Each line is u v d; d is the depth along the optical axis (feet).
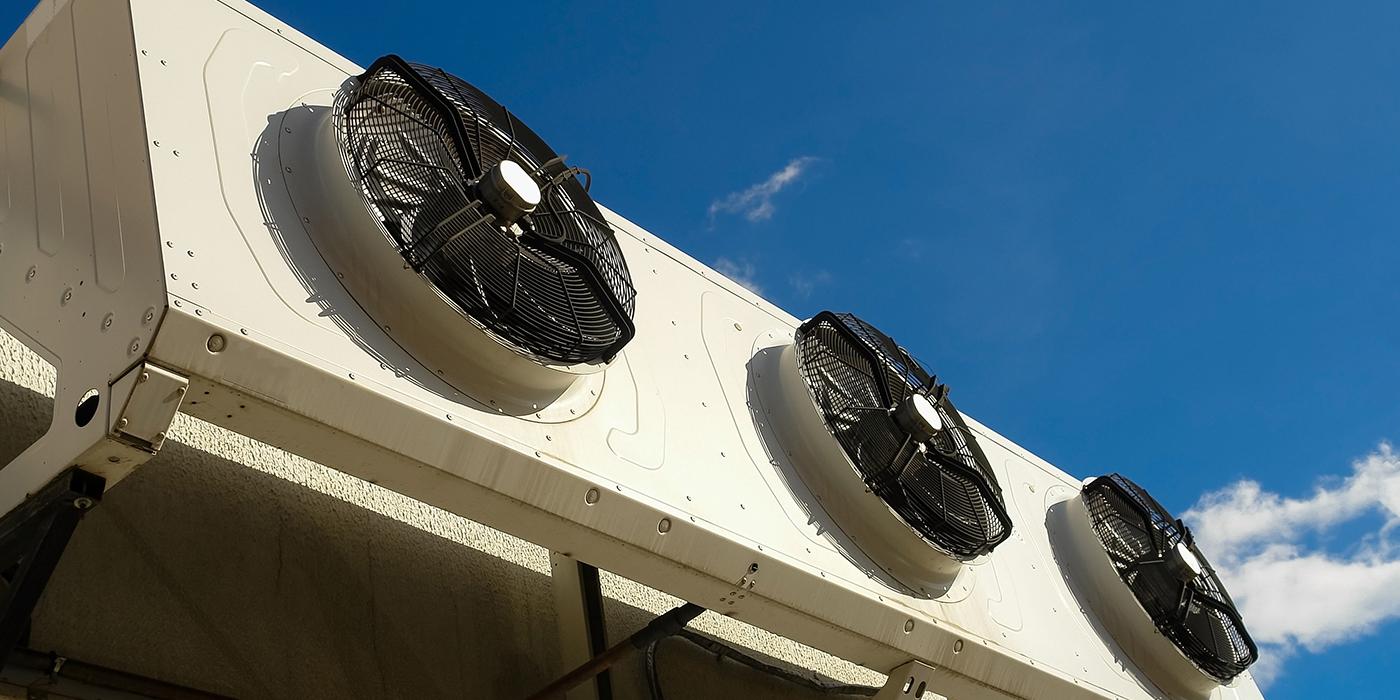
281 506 16.97
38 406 15.39
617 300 15.44
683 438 16.58
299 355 11.87
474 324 13.51
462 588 18.67
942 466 18.89
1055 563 23.45
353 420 12.28
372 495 18.37
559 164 16.49
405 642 17.28
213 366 11.30
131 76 12.83
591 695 18.90
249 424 11.90
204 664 14.90
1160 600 23.09
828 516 17.95
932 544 18.24
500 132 15.80
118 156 12.62
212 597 15.43
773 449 18.12
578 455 14.42
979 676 18.92
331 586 16.85
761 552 15.90
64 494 11.21
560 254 14.85
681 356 18.07
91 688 13.57
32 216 13.96
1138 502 24.77
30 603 11.03
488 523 13.84
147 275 11.45
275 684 15.47
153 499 15.52
